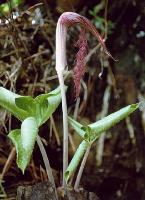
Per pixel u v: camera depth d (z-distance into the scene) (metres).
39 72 0.88
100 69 1.01
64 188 0.57
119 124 1.05
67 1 0.95
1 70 0.82
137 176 1.03
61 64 0.57
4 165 0.80
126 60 1.08
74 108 0.97
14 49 0.84
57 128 0.92
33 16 0.88
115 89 1.04
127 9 1.06
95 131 0.56
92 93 1.02
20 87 0.85
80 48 0.59
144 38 1.08
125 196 1.01
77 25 0.96
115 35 1.07
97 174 1.00
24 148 0.49
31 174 0.81
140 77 1.08
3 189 0.74
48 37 0.91
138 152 1.04
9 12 0.81
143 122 1.05
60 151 0.92
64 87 0.57
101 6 1.03
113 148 1.03
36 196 0.56
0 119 0.78
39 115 0.56
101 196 1.00
